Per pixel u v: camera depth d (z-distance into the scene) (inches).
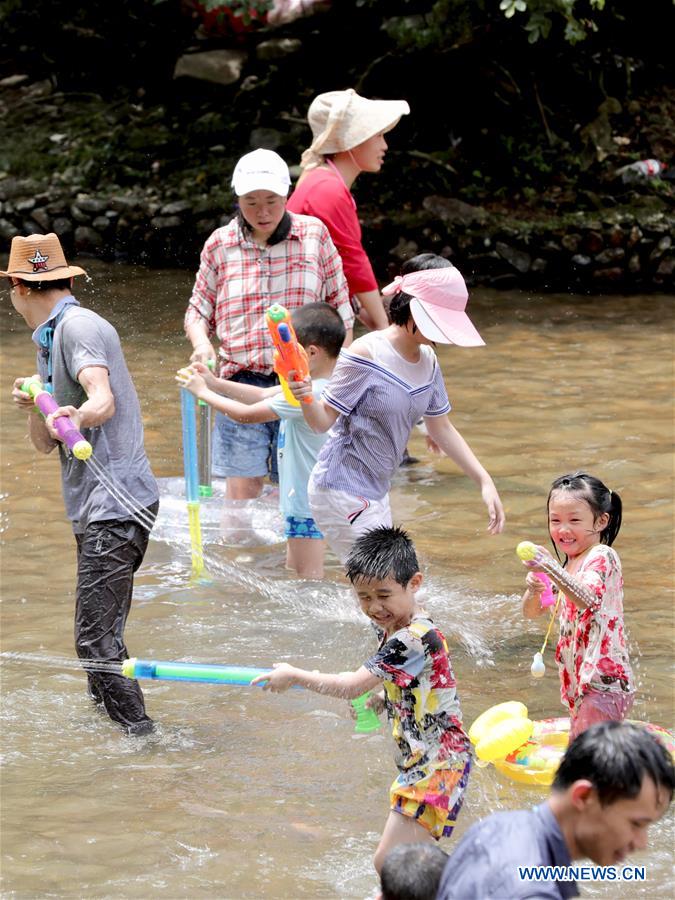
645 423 912.9
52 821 446.3
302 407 542.9
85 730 512.4
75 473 517.7
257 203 678.5
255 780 476.1
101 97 1637.6
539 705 530.9
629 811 268.2
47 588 653.3
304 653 578.9
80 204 1460.4
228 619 614.2
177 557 691.4
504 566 679.1
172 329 1180.5
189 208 1427.2
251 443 721.0
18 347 1111.6
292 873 416.2
